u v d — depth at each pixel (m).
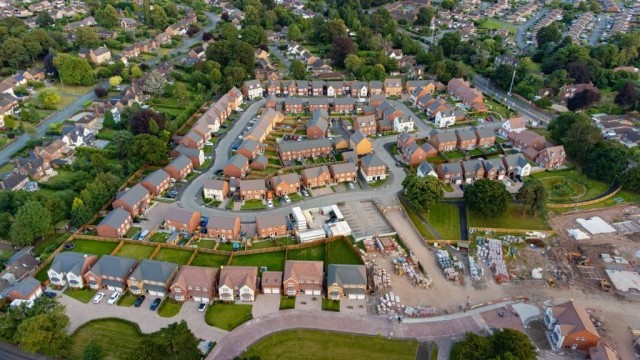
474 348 92.12
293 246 128.88
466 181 162.88
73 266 113.50
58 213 135.50
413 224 139.50
